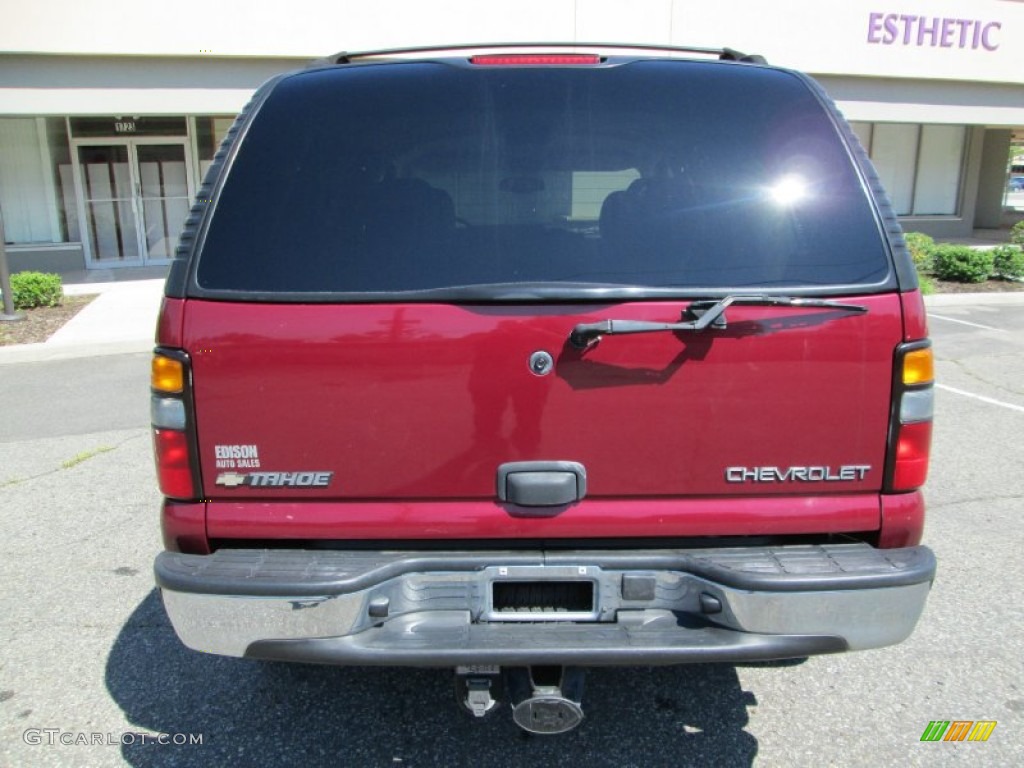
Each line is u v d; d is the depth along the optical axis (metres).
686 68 2.54
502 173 2.34
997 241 19.47
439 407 2.21
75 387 7.67
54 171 15.14
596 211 2.31
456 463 2.24
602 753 2.68
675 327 2.13
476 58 2.55
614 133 2.40
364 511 2.26
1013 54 16.88
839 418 2.24
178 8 12.40
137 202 15.69
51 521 4.58
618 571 2.23
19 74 12.12
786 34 15.43
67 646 3.33
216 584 2.14
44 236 15.33
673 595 2.25
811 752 2.67
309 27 13.02
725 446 2.24
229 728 2.82
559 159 2.36
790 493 2.28
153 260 16.02
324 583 2.13
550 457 2.23
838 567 2.19
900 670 3.12
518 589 2.26
